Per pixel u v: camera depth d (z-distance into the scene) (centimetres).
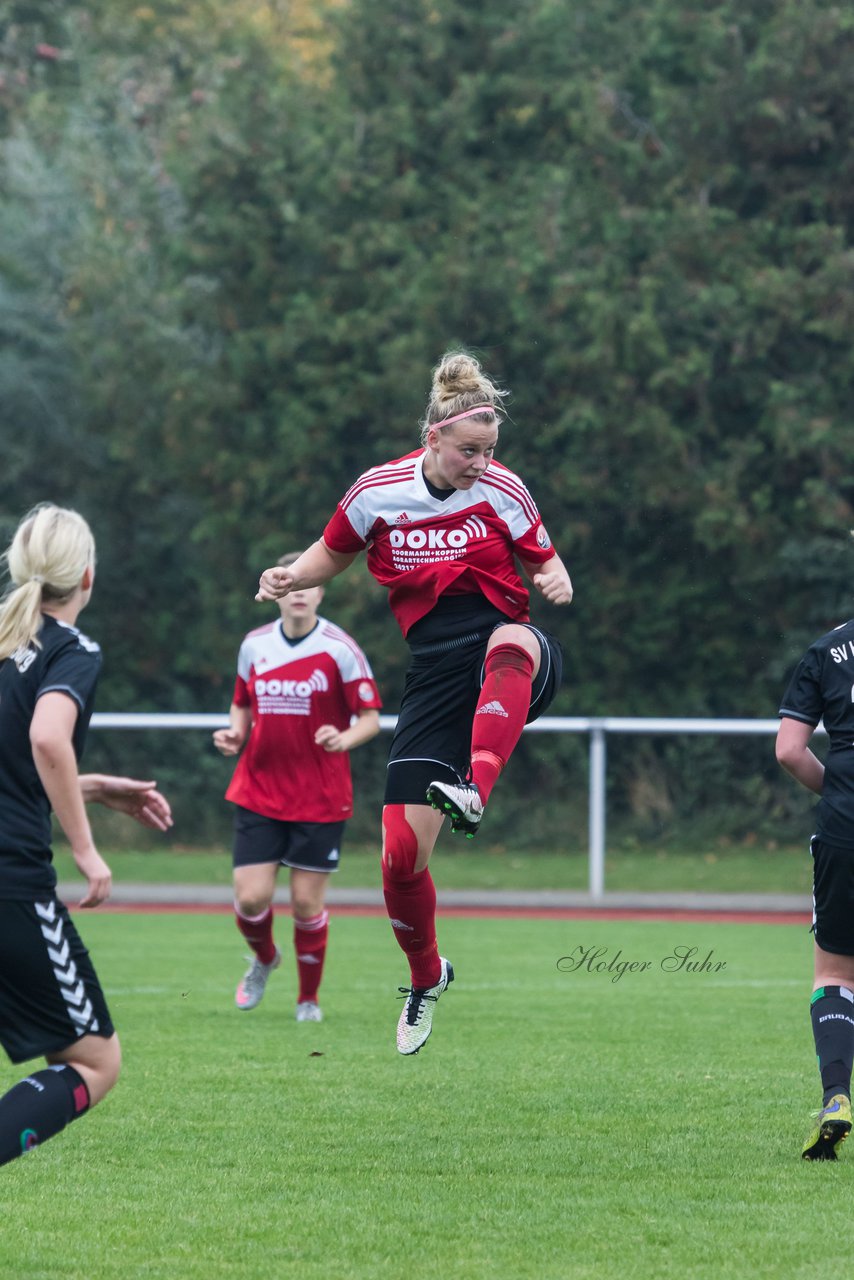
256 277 8469
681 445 7631
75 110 10206
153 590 9444
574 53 8538
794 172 7912
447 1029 2820
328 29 8956
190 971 3812
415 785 1836
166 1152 1797
